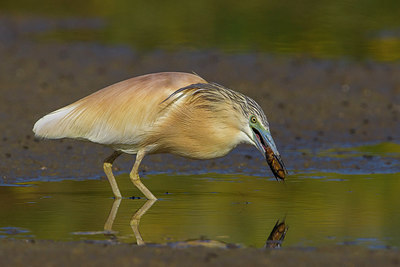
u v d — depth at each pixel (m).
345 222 10.53
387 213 11.05
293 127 17.86
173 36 27.55
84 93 20.08
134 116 11.98
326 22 30.06
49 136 12.21
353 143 16.69
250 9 32.47
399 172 14.16
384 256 8.73
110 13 32.09
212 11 32.06
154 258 8.60
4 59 23.47
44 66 22.78
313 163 14.90
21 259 8.57
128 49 25.39
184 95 11.91
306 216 10.91
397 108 19.52
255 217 10.87
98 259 8.56
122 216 10.97
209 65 23.36
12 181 13.39
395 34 27.92
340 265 8.39
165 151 12.46
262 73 22.59
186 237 9.78
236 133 11.93
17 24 29.27
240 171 14.37
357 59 24.33
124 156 15.28
